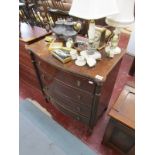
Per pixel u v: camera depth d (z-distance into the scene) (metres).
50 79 1.40
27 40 1.48
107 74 1.07
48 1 1.90
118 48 1.26
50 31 1.62
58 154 0.97
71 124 1.70
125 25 0.98
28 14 1.78
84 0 0.83
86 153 1.34
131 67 2.28
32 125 1.11
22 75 2.04
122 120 1.08
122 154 1.42
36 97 2.02
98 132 1.62
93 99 1.18
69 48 1.24
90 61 1.11
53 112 1.83
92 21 1.03
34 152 0.94
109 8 0.85
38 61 1.34
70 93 1.31
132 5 0.93
